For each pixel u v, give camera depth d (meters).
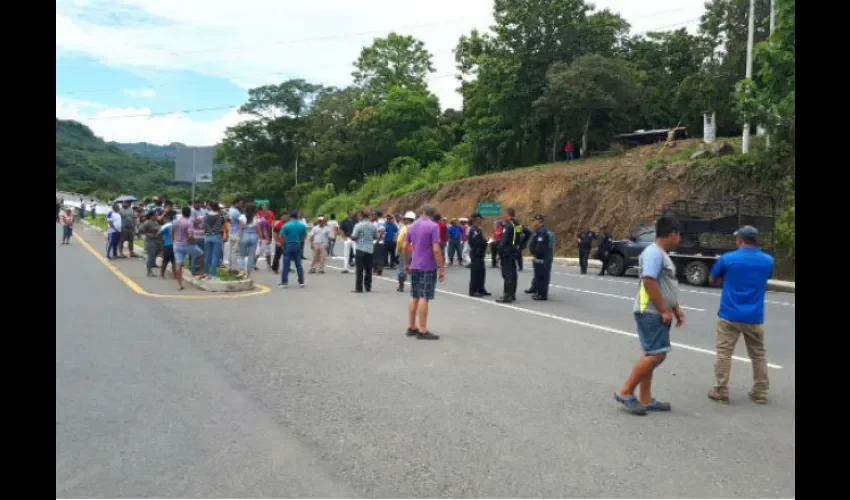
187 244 14.72
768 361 8.68
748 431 5.71
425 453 5.02
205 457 4.86
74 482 4.39
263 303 12.74
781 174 24.86
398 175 53.72
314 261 19.62
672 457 5.05
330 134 66.81
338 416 5.87
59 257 22.39
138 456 4.86
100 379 6.93
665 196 28.39
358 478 4.53
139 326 9.91
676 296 6.27
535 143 43.00
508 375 7.47
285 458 4.87
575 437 5.46
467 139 47.50
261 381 7.01
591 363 8.18
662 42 46.06
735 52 35.12
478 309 12.80
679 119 40.34
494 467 4.77
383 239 19.69
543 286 14.49
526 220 33.75
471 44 43.62
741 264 6.54
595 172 32.72
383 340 9.35
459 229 23.66
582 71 36.66
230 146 77.88
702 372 7.93
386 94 67.25
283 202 73.31
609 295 15.70
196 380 6.97
